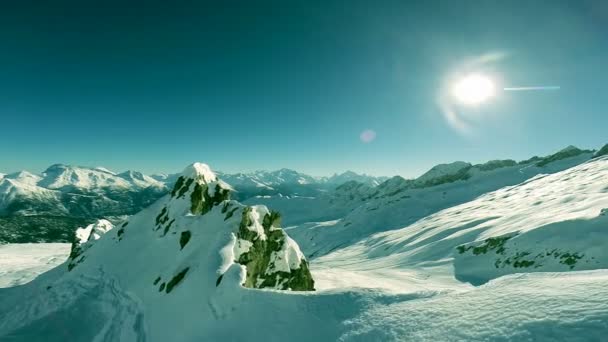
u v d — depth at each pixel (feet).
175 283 101.35
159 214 175.01
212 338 62.08
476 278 193.67
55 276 200.03
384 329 45.93
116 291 130.11
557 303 36.73
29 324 124.16
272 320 59.93
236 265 84.43
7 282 295.69
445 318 43.16
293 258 120.26
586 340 29.19
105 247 184.24
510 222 269.23
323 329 52.80
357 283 199.41
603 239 155.12
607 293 35.24
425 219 589.73
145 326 88.53
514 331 34.60
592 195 251.80
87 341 100.12
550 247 175.01
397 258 319.06
